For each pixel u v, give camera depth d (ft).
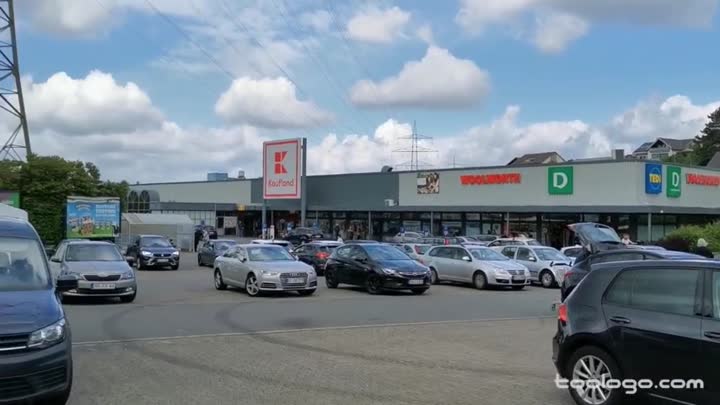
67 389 21.59
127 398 23.85
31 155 149.79
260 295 63.26
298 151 169.99
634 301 21.77
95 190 154.92
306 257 92.99
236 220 236.02
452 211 162.20
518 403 23.82
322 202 198.70
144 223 159.22
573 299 23.57
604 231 52.31
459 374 28.53
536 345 36.01
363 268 67.21
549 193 144.87
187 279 84.58
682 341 20.01
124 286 54.13
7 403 20.07
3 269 24.61
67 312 48.16
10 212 77.77
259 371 28.53
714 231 106.01
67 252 56.18
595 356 22.27
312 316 47.44
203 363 30.07
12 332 20.48
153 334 38.17
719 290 19.98
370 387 25.90
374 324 43.80
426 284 66.23
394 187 179.93
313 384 26.25
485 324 44.47
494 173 155.74
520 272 75.15
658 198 136.15
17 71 149.59
